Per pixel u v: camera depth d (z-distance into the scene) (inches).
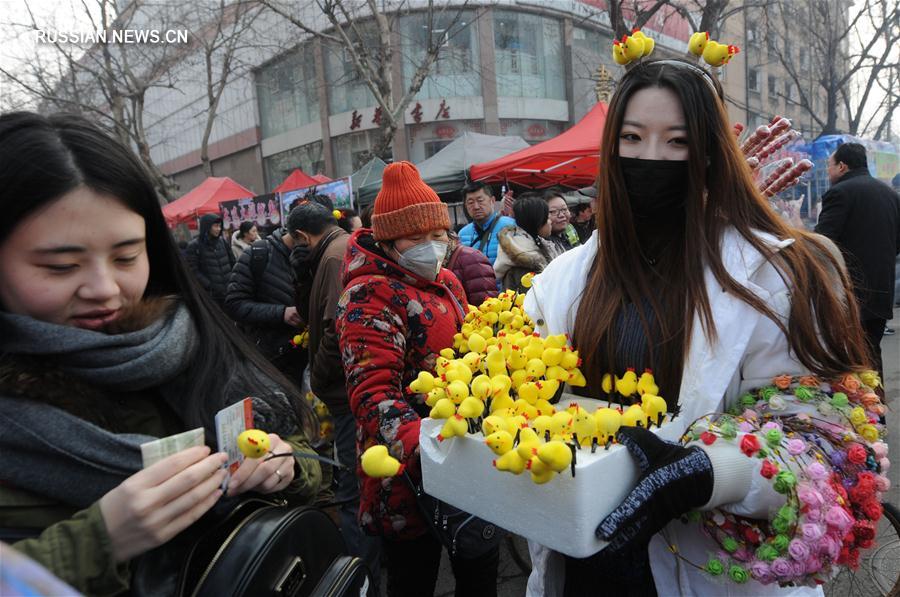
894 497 118.0
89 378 35.0
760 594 40.4
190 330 41.4
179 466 31.8
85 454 32.8
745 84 826.2
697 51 44.4
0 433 31.6
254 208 384.5
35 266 32.8
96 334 34.5
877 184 153.8
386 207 66.4
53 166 31.8
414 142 712.4
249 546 34.0
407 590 69.8
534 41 715.4
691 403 41.1
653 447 35.8
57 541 29.1
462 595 70.8
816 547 33.8
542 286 53.5
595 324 47.3
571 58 733.3
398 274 67.2
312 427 49.9
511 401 42.6
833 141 400.5
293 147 832.9
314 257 110.9
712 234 42.3
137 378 36.3
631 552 42.7
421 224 65.4
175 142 1103.0
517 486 37.2
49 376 33.6
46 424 32.3
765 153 52.8
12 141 32.1
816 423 37.7
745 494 35.4
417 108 691.4
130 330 37.1
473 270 114.9
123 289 36.3
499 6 670.5
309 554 37.8
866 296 150.9
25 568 15.1
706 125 42.8
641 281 45.8
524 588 103.5
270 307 142.6
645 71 44.6
